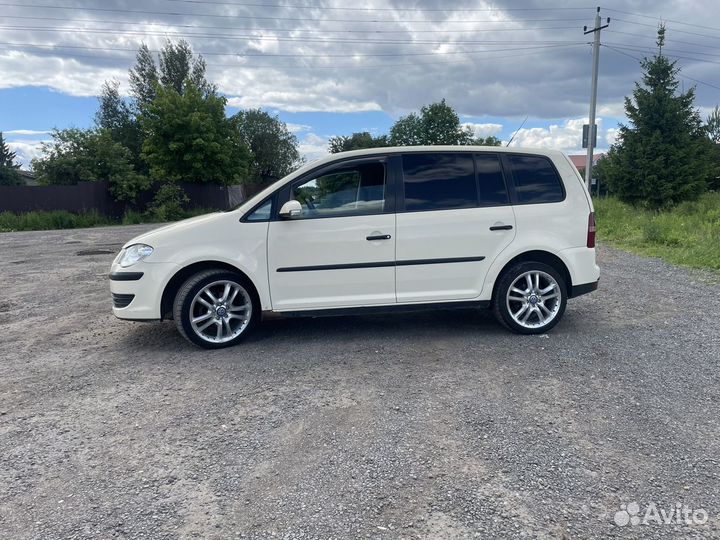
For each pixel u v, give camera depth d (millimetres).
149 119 29797
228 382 4375
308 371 4578
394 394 4055
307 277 5188
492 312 5566
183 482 2953
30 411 3912
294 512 2666
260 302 5211
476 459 3111
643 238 12641
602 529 2500
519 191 5445
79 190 26438
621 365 4578
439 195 5328
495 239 5332
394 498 2758
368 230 5188
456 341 5332
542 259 5520
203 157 29547
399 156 5340
